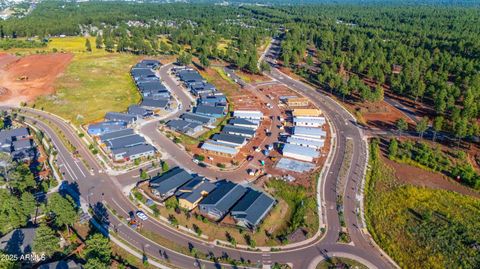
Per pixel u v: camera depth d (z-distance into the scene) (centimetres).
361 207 12362
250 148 16000
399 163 14912
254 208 11562
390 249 10544
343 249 10600
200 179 13312
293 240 10869
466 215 11744
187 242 10769
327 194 12950
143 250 10450
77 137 16775
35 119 18688
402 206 12238
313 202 12412
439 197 12662
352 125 18462
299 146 15775
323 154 15538
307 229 11294
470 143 16225
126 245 10594
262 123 18550
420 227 11238
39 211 11862
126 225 11394
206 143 16075
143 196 12675
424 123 16325
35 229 10681
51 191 12925
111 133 16488
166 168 14012
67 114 19225
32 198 11175
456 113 17025
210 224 11281
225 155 15362
